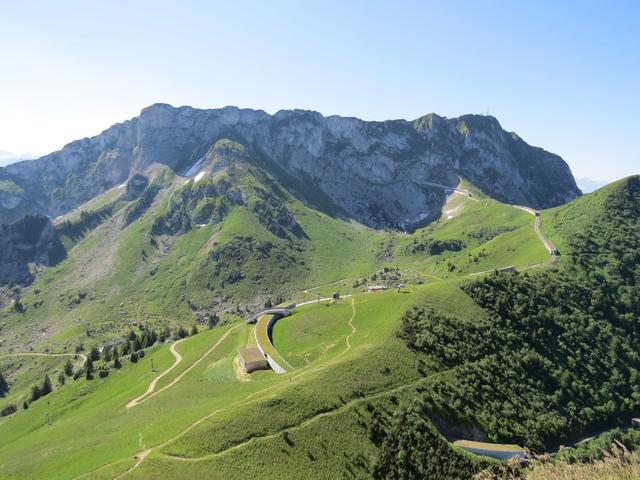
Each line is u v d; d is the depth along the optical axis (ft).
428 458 284.20
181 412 352.28
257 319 576.20
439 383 356.18
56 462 307.99
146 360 576.20
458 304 479.00
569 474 118.93
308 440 283.79
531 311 474.08
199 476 249.14
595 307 506.89
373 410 317.01
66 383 611.88
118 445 303.68
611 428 371.56
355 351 387.96
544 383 391.65
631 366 440.86
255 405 306.14
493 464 286.87
